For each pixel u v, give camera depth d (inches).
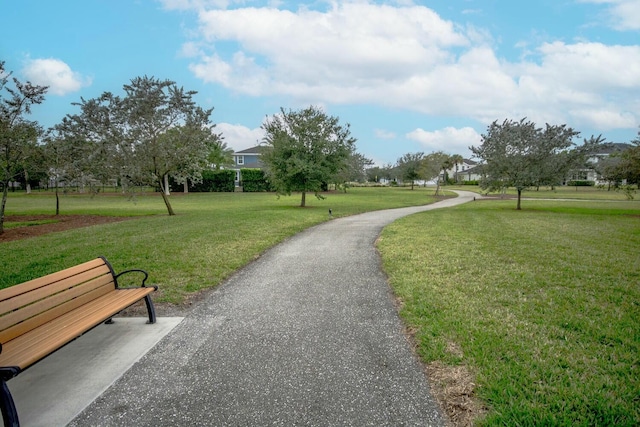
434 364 145.9
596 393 121.3
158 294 240.4
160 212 869.2
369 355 156.2
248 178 2059.5
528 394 122.0
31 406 126.0
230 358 156.3
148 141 717.9
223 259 330.0
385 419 114.7
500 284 247.9
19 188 2166.6
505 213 828.6
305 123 917.2
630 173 787.4
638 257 333.1
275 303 223.0
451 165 2203.5
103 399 128.9
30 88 532.1
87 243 406.3
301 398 126.7
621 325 178.7
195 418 117.1
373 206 1030.4
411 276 270.5
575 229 538.3
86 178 762.8
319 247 402.0
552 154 884.0
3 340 131.9
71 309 166.2
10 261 328.5
